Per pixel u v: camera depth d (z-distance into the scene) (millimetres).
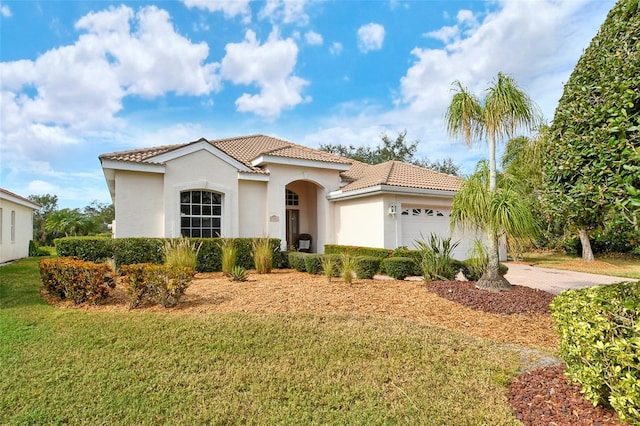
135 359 5090
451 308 7449
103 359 5105
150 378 4621
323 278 10570
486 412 3822
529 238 8070
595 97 4281
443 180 18203
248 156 19016
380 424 3693
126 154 14516
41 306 7816
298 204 21609
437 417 3764
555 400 3893
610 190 3871
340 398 4152
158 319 6512
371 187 15531
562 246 23547
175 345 5496
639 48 3801
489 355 5277
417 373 4727
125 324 6305
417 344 5574
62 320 6656
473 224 8531
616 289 4371
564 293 4449
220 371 4781
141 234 13930
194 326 6137
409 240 16188
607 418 3396
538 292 8359
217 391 4320
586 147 4293
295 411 3926
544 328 6477
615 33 4164
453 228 8805
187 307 7238
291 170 17688
